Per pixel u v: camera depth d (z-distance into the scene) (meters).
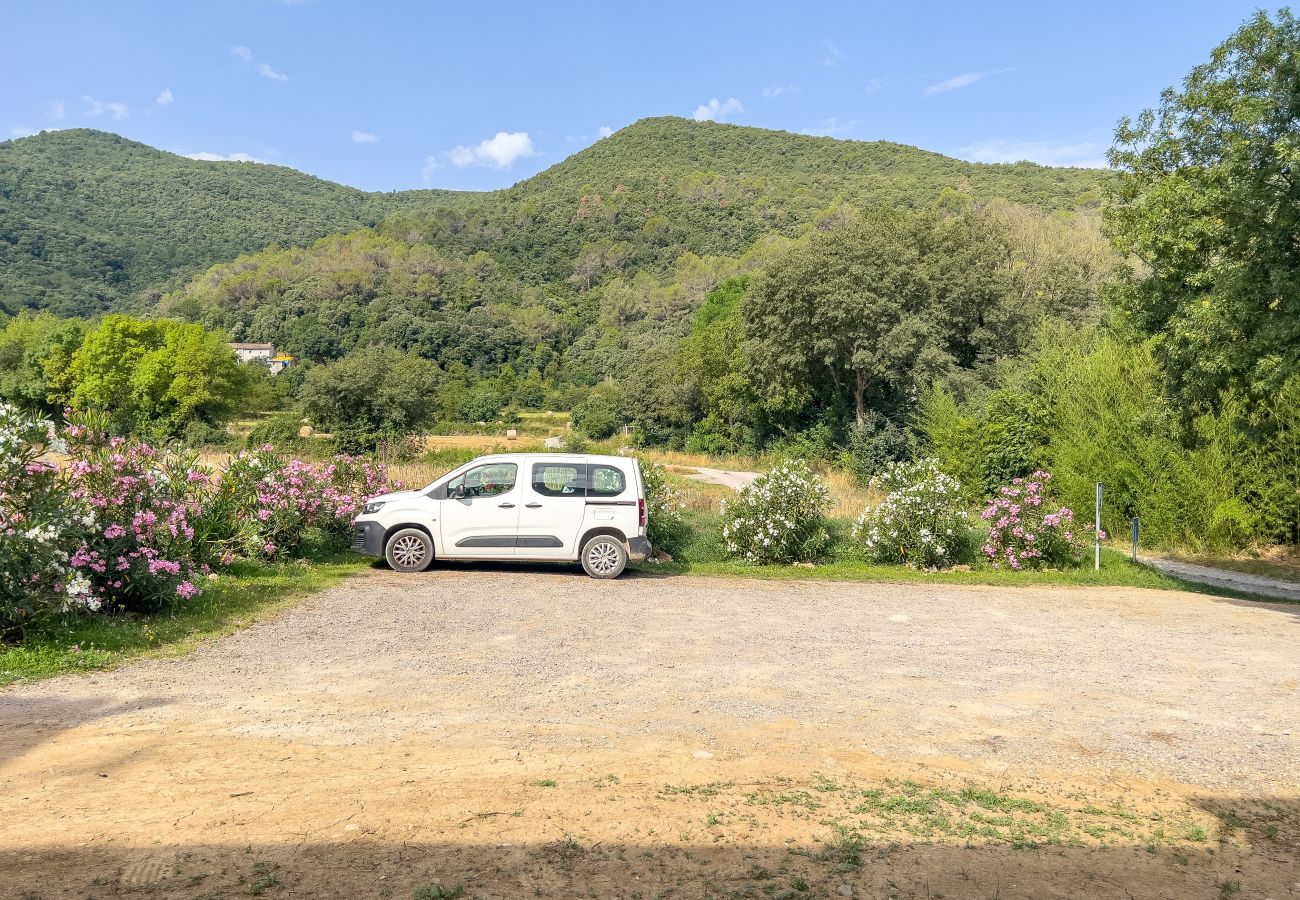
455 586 11.74
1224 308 11.76
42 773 4.65
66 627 7.95
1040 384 25.44
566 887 3.50
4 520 7.89
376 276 156.75
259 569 12.23
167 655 7.58
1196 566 17.48
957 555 15.89
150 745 5.20
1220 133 13.81
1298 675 8.10
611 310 141.75
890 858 3.91
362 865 3.62
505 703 6.40
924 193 149.00
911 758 5.41
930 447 33.53
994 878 3.75
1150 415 15.45
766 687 7.05
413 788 4.59
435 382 41.62
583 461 13.25
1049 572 15.18
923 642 9.16
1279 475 18.20
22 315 83.06
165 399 58.16
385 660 7.63
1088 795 4.88
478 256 172.62
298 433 41.44
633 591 11.94
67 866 3.51
